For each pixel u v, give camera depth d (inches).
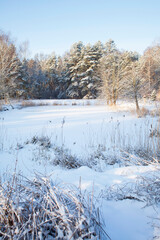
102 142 240.4
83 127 341.7
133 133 273.9
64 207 57.4
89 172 111.0
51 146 221.0
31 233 50.7
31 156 174.1
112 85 763.4
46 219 52.2
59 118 462.3
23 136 264.8
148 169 103.7
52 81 1628.9
